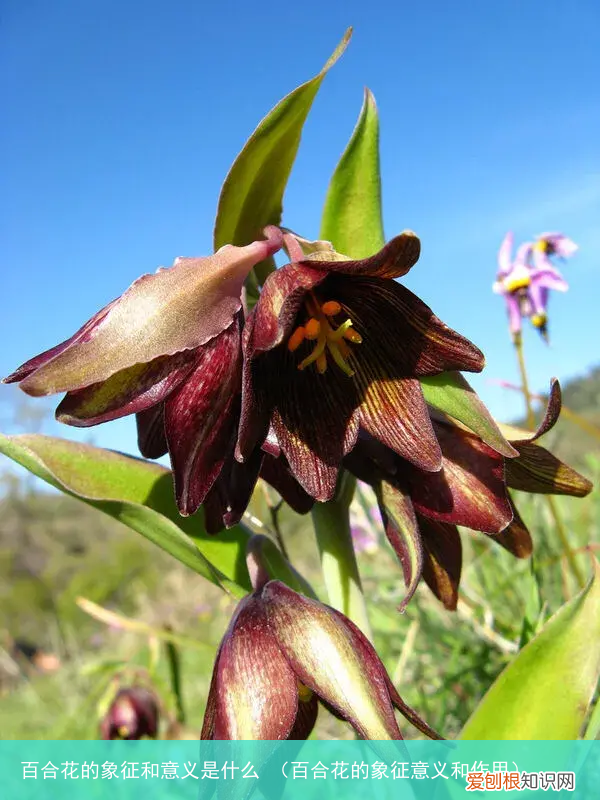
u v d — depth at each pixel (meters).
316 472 0.07
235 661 0.07
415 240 0.06
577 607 0.07
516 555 0.09
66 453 0.09
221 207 0.08
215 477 0.07
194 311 0.06
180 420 0.06
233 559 0.09
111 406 0.06
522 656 0.07
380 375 0.07
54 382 0.06
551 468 0.08
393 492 0.07
